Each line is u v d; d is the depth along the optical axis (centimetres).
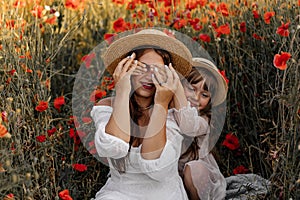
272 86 379
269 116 369
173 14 463
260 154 338
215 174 313
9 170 258
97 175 337
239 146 374
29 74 367
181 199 286
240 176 340
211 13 427
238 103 386
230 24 430
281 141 301
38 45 387
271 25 406
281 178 296
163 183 279
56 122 374
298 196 287
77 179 353
